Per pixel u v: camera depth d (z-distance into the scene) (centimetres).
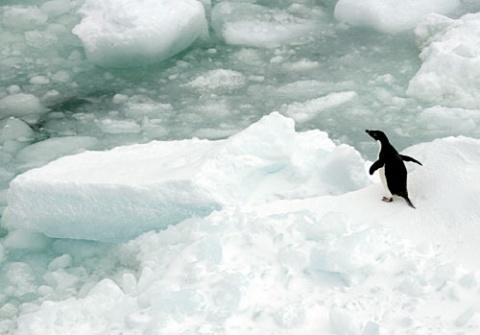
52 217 2425
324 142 2642
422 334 1612
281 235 2020
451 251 1916
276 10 4203
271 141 2459
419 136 3138
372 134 2128
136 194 2334
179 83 3631
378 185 2256
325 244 1923
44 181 2405
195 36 3931
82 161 2575
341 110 3344
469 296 1730
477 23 3612
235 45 3934
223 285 1861
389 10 3947
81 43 3959
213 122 3312
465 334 1594
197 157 2481
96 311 1964
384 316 1709
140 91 3584
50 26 4100
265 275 1898
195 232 2150
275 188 2467
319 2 4309
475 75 3344
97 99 3538
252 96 3491
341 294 1816
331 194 2427
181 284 1942
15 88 3622
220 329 1742
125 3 3741
